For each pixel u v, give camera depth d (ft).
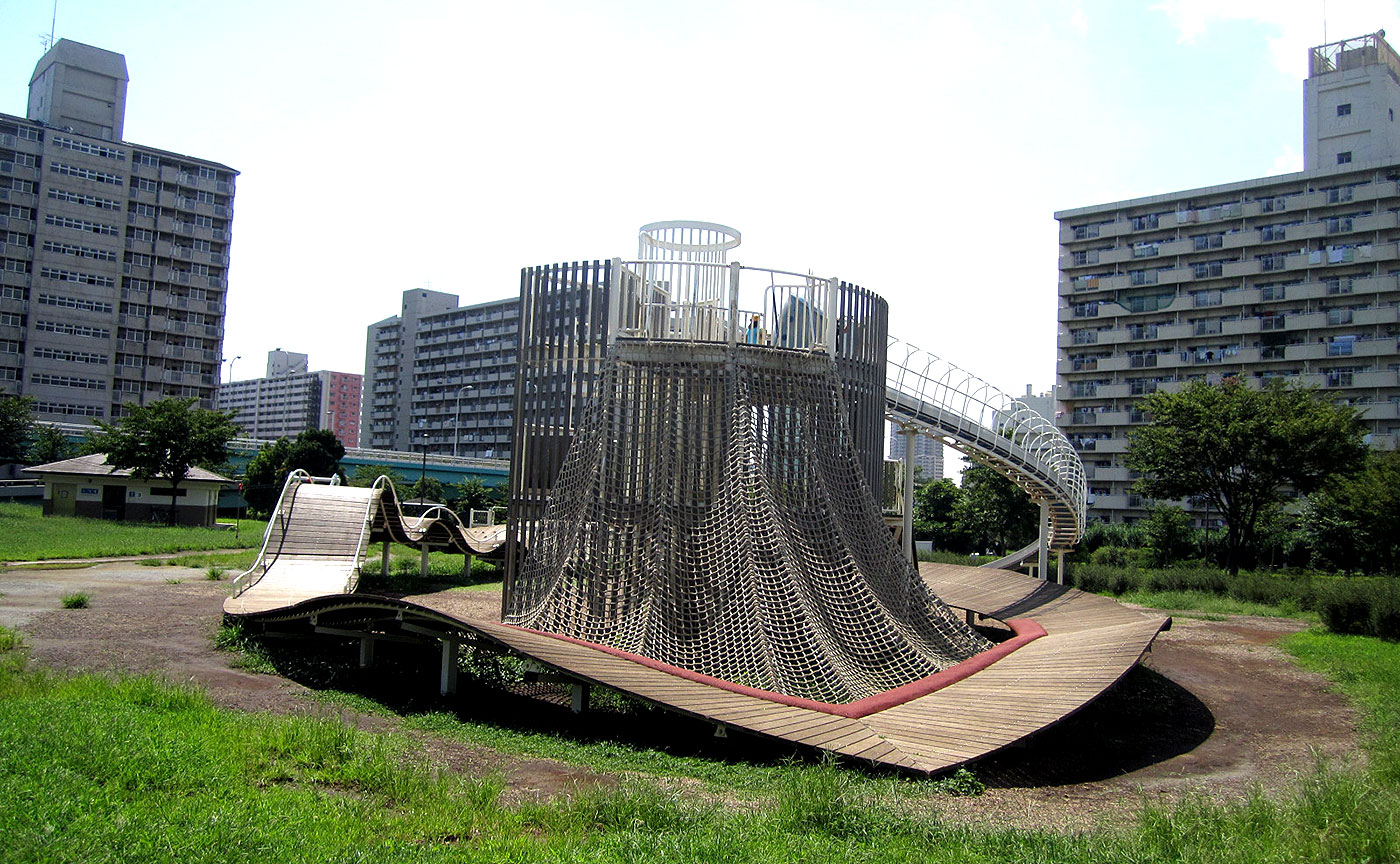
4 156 227.81
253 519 208.03
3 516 149.89
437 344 387.75
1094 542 190.19
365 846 23.06
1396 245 193.77
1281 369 204.85
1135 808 34.24
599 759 36.19
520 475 63.62
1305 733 48.98
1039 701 42.37
